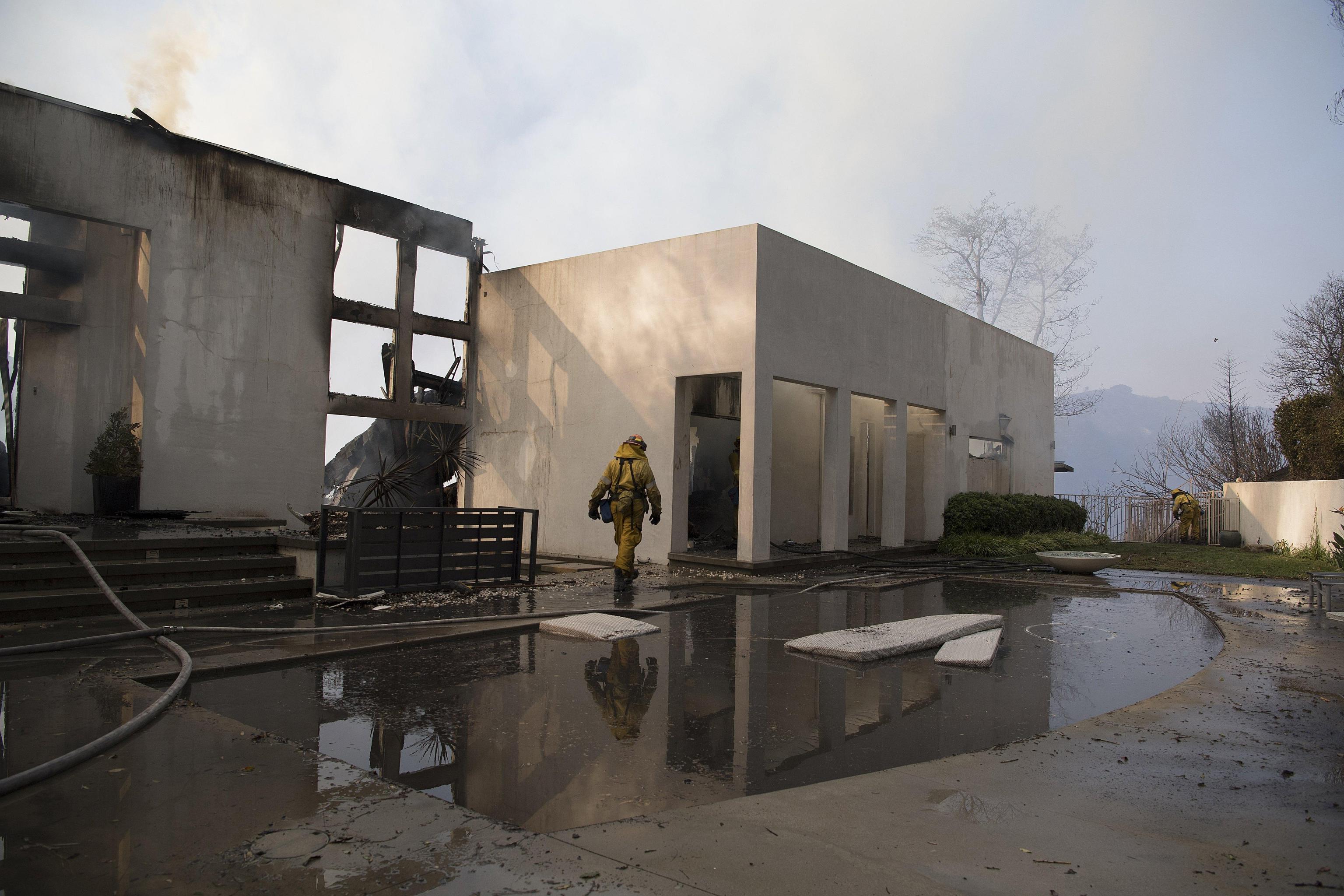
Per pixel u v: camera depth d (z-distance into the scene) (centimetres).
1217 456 3247
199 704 414
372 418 1322
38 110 945
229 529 928
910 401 1503
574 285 1319
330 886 207
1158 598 955
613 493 887
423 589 812
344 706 417
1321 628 708
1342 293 2442
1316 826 261
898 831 251
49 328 1058
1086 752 345
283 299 1163
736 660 559
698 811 268
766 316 1119
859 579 1072
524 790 301
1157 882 216
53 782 285
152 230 1033
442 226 1396
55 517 938
